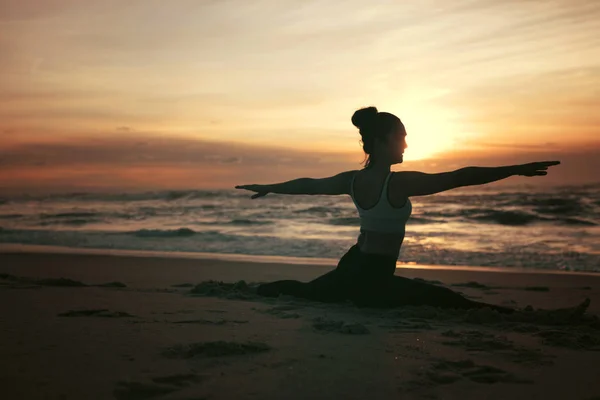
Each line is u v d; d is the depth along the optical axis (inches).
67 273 279.6
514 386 82.7
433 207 1162.6
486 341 111.3
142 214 1054.4
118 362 90.3
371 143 151.0
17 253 410.0
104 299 168.1
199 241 550.9
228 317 135.4
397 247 154.7
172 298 171.3
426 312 141.7
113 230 695.1
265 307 152.2
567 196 1432.1
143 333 114.4
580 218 886.4
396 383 82.2
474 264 398.9
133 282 236.8
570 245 523.8
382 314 142.6
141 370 85.4
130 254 425.4
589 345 112.3
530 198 1382.9
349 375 85.7
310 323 128.3
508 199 1370.6
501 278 300.7
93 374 83.1
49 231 655.8
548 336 120.1
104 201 1561.3
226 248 488.4
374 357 97.5
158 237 589.0
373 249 153.7
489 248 500.1
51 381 79.6
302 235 629.0
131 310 146.0
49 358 92.6
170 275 275.4
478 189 1967.3
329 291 158.6
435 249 492.1
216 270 305.7
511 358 100.0
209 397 73.7
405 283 154.5
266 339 110.3
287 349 101.9
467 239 589.6
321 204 1312.7
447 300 151.3
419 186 146.8
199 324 125.9
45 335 111.7
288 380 82.2
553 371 91.7
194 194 1669.5
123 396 73.5
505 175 137.1
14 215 1004.6
